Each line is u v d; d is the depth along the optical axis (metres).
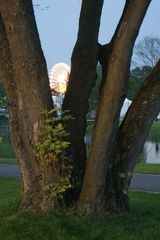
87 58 9.08
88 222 8.00
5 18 8.24
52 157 8.37
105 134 8.21
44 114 8.41
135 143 9.01
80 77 9.07
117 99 8.11
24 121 8.56
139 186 16.91
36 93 8.42
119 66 8.05
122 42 8.04
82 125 9.01
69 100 9.05
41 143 8.34
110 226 7.92
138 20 8.00
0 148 35.47
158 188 16.44
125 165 9.00
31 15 8.32
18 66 8.38
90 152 8.43
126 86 8.20
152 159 32.97
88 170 8.48
